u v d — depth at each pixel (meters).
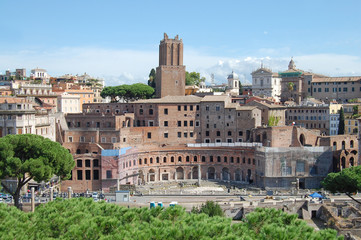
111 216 95.75
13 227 89.62
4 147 142.38
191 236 79.69
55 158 148.38
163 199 178.12
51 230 91.62
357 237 131.50
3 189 176.62
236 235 80.56
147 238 78.81
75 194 171.75
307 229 84.00
